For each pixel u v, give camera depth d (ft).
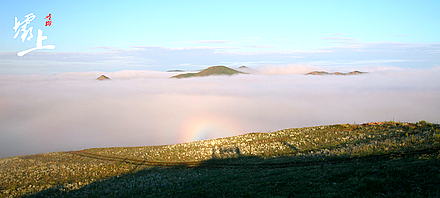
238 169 102.22
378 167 65.00
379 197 48.75
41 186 108.37
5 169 158.81
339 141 133.18
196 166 122.62
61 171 137.80
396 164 64.64
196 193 69.46
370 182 54.85
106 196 83.25
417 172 56.49
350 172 65.51
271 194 59.06
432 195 45.96
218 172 100.89
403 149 81.41
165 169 124.36
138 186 91.25
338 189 55.62
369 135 135.33
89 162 166.20
